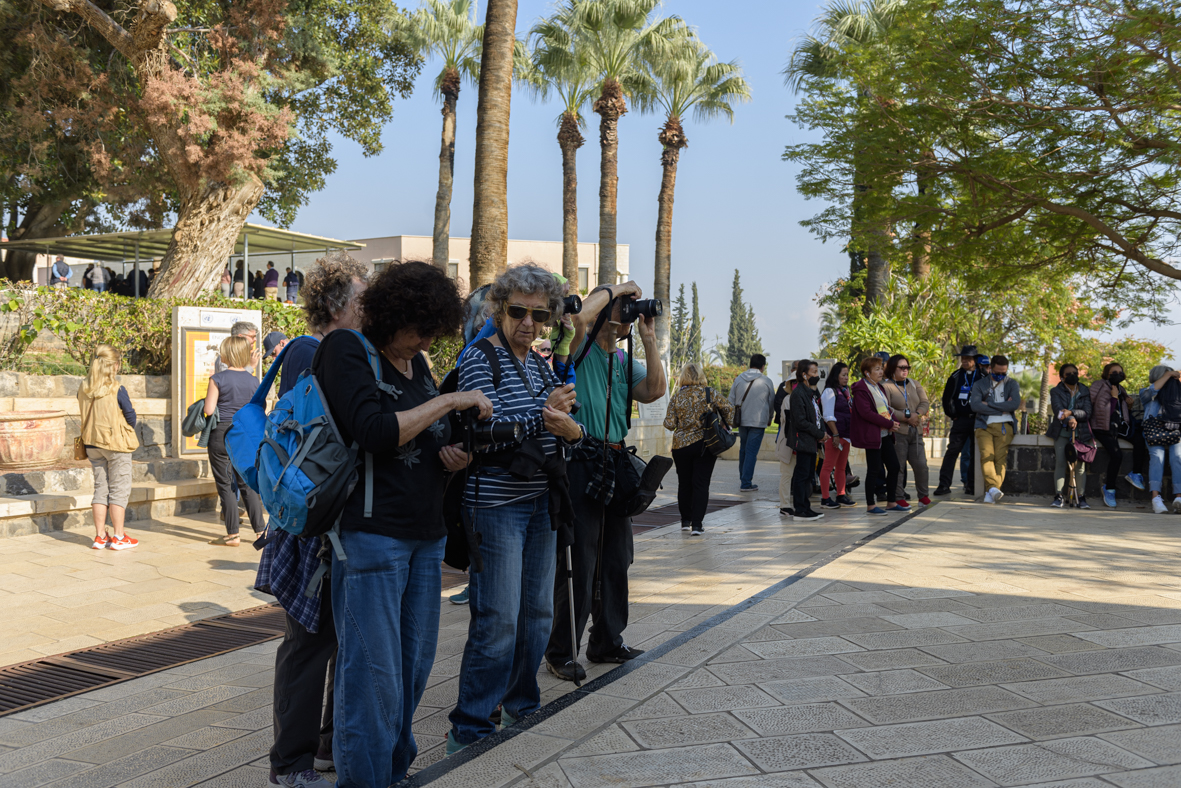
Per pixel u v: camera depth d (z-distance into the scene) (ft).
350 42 78.69
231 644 16.70
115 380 24.90
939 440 59.98
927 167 40.75
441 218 103.30
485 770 9.05
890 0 64.28
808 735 10.03
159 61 52.31
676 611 17.16
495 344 10.83
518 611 10.90
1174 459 30.83
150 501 30.12
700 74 96.68
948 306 62.28
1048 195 38.83
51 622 17.99
